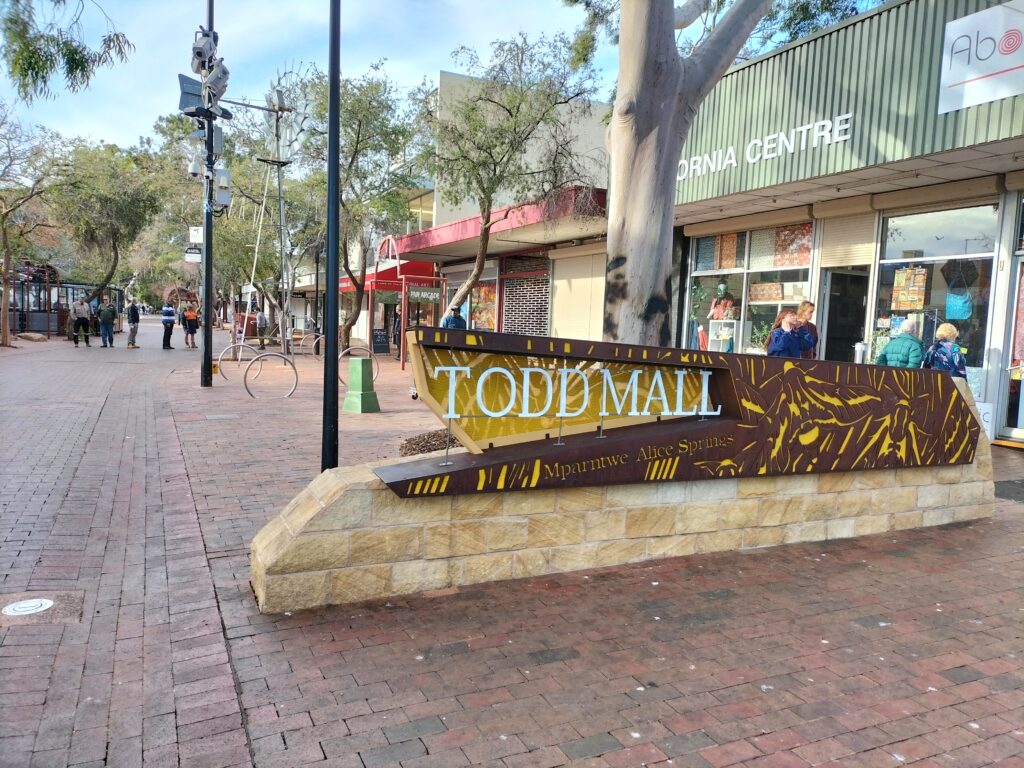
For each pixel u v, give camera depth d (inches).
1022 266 360.8
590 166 750.5
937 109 320.8
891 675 139.2
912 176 372.5
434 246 790.5
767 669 140.2
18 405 446.6
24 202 948.0
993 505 255.9
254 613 157.3
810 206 463.2
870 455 225.5
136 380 612.4
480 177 564.7
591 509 187.3
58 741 111.6
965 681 137.7
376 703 124.0
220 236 1010.7
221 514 228.1
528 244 762.8
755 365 204.5
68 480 270.1
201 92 553.0
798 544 217.3
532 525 180.2
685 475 195.6
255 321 1245.1
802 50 388.2
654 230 259.3
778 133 402.3
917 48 329.4
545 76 558.6
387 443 348.8
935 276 400.5
